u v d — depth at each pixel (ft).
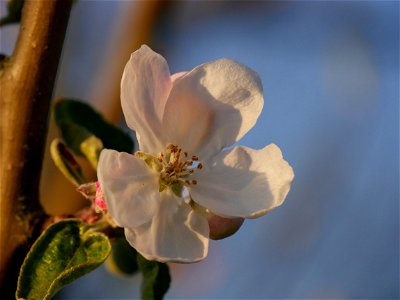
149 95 0.78
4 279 0.82
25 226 0.82
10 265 0.82
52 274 0.78
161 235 0.77
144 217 0.77
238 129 0.80
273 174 0.79
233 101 0.80
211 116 0.81
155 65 0.78
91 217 0.81
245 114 0.80
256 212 0.77
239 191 0.79
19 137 0.82
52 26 0.81
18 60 0.82
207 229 0.79
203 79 0.80
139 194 0.78
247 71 0.80
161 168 0.80
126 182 0.77
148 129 0.80
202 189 0.80
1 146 0.82
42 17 0.81
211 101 0.80
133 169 0.78
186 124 0.81
